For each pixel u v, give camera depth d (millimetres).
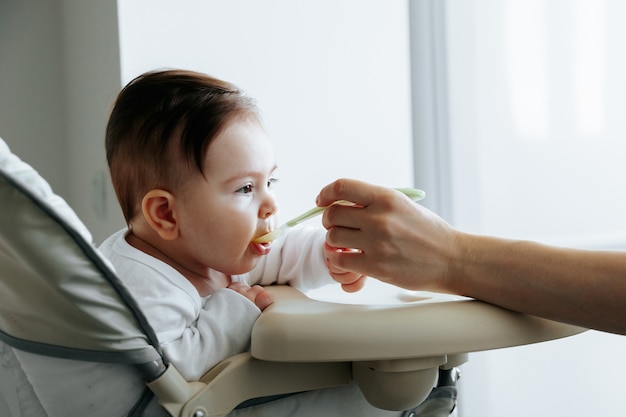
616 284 529
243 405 552
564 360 1140
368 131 1481
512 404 1165
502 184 1161
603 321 535
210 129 653
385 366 537
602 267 539
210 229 659
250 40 1425
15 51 1592
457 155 1185
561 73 1119
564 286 540
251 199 674
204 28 1396
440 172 1199
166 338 567
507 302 556
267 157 684
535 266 550
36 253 449
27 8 1595
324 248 746
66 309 483
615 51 1075
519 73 1147
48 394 538
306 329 518
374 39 1488
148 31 1365
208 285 700
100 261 469
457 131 1185
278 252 776
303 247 771
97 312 482
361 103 1479
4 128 1595
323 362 571
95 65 1438
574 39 1107
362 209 581
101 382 525
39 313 501
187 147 651
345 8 1474
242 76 1415
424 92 1211
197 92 677
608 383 1114
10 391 591
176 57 1380
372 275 582
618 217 1081
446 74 1188
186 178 656
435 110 1200
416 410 636
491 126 1167
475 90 1174
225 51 1408
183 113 661
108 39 1371
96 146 1448
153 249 692
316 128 1457
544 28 1128
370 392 558
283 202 1430
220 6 1407
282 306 590
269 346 523
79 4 1500
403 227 570
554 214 1130
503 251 565
